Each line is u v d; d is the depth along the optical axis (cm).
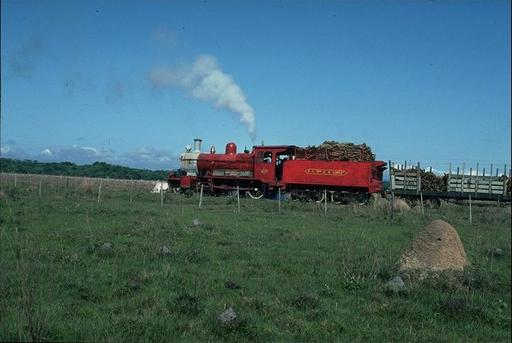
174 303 850
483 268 1166
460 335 810
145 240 1483
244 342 720
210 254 1347
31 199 2922
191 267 1170
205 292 951
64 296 880
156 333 718
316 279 1111
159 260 1227
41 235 1514
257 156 4188
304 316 849
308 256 1375
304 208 3161
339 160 3984
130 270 1092
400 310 897
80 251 1283
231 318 761
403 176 3778
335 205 3519
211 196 4103
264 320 820
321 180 3969
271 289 1008
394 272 1134
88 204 2766
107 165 7925
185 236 1627
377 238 1780
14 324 687
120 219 2052
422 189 3772
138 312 818
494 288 1062
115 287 952
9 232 1530
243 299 911
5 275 952
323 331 779
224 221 2227
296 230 1975
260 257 1340
